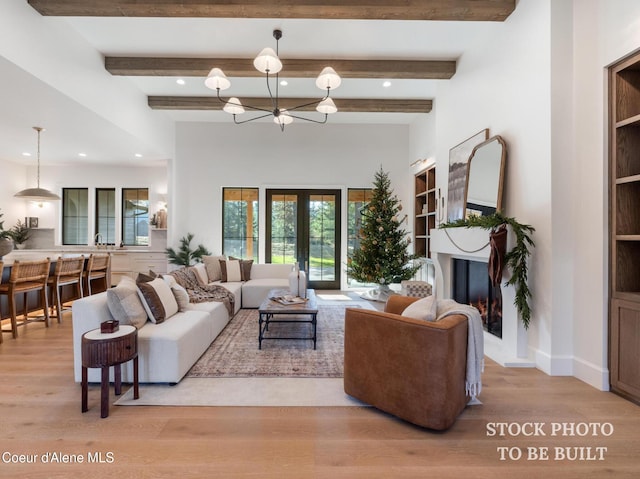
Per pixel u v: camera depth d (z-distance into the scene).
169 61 4.12
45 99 3.54
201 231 6.69
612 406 2.21
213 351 3.19
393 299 2.78
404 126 6.86
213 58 4.14
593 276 2.52
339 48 3.95
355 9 2.98
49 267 4.06
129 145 5.53
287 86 5.04
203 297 4.11
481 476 1.57
